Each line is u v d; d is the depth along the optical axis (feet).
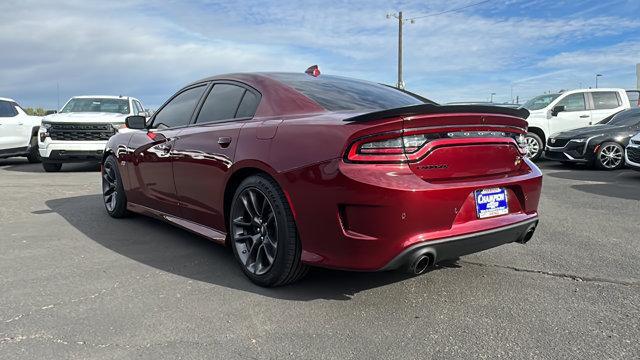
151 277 11.33
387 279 11.07
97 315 9.21
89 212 18.94
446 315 9.20
